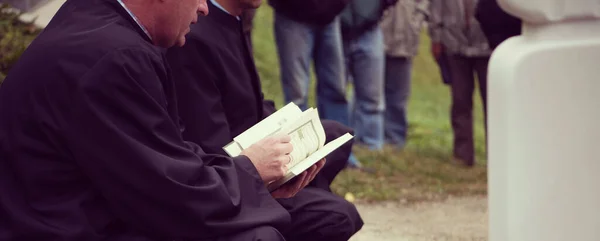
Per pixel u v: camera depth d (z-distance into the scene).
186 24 2.55
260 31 12.43
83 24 2.40
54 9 6.22
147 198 2.34
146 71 2.35
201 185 2.41
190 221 2.38
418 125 10.15
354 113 8.27
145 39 2.49
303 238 3.21
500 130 1.34
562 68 1.32
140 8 2.47
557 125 1.34
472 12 7.33
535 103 1.32
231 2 3.23
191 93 3.14
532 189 1.35
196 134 3.14
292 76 6.38
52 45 2.35
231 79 3.22
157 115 2.36
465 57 7.54
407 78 8.42
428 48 14.30
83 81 2.28
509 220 1.35
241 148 2.85
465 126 7.80
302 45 6.32
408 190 6.59
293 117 2.98
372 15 7.14
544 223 1.36
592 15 1.34
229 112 3.28
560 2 1.33
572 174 1.36
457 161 7.85
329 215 3.18
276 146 2.72
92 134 2.29
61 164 2.35
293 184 2.92
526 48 1.32
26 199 2.37
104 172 2.31
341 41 7.27
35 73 2.34
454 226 5.34
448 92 12.83
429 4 7.70
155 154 2.33
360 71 7.45
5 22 5.25
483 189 6.76
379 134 7.80
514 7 1.33
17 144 2.35
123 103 2.30
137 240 2.41
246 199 2.55
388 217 5.59
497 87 1.33
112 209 2.38
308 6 6.11
